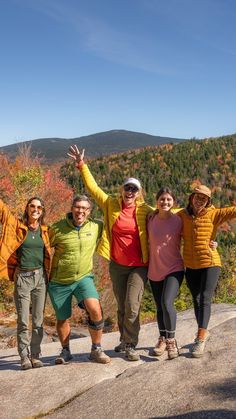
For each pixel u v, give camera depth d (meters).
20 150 16.62
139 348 5.20
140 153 152.38
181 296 15.90
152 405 3.68
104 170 139.50
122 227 4.68
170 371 4.27
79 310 13.33
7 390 4.30
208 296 4.55
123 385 4.13
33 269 4.66
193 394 3.72
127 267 4.75
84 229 4.68
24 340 4.77
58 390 4.23
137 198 4.82
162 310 4.73
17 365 5.03
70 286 4.72
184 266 4.71
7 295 12.71
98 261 14.26
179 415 3.42
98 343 4.74
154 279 4.69
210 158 152.38
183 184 133.50
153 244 4.62
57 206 15.09
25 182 14.87
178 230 4.61
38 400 4.09
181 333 5.54
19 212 14.47
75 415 3.76
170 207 4.52
